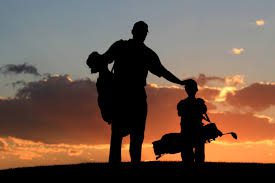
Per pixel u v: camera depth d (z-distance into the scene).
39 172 19.78
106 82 17.20
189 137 20.73
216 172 19.08
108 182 16.77
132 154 17.12
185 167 20.44
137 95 16.92
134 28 17.30
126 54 17.06
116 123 16.91
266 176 18.20
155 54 17.48
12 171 20.53
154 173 18.48
